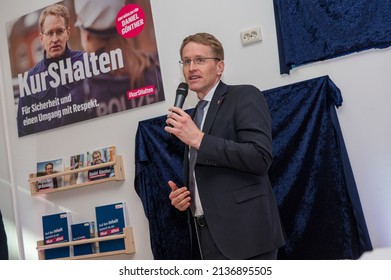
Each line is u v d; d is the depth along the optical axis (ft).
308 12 8.23
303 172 7.99
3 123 11.23
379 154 7.79
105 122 10.18
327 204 7.76
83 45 10.52
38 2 11.16
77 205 10.26
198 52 6.31
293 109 8.18
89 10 10.54
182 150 8.95
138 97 9.84
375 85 7.88
